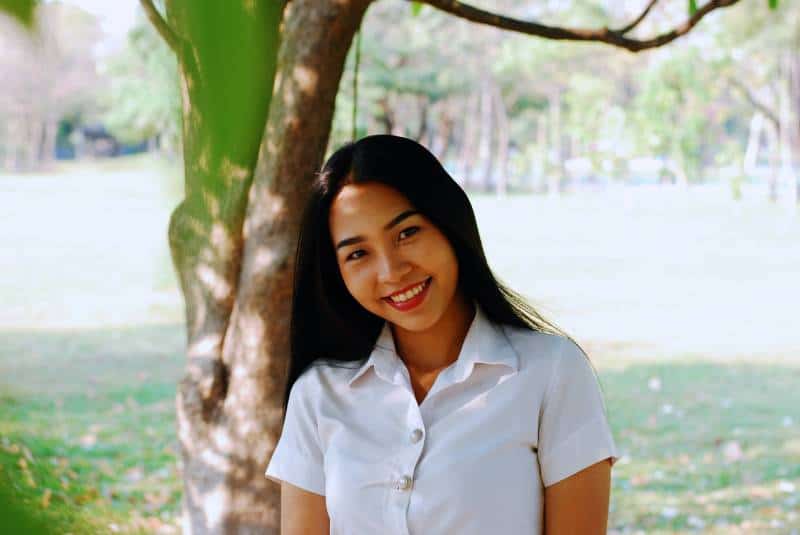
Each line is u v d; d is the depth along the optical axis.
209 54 0.28
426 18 30.31
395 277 1.44
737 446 7.59
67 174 42.62
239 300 2.25
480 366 1.53
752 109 30.69
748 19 22.06
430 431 1.52
